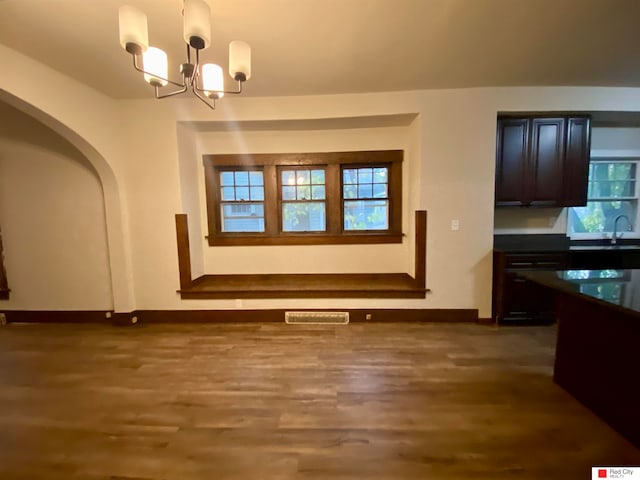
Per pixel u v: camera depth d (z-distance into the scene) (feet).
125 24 4.61
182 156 11.41
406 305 11.45
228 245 13.06
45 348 9.71
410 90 10.57
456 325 11.10
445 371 8.00
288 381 7.66
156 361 8.79
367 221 13.14
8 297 12.12
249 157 12.58
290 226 13.24
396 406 6.64
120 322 11.53
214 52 7.77
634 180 12.74
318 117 10.87
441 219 11.07
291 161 12.58
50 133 11.27
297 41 7.34
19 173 11.57
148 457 5.38
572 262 10.61
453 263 11.21
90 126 9.86
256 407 6.69
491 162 10.79
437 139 10.76
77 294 11.98
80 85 9.46
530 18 6.59
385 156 12.41
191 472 5.06
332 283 12.03
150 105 10.98
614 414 5.82
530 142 10.89
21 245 11.89
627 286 5.85
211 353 9.21
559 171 10.96
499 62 8.61
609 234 12.80
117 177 10.98
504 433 5.80
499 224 12.70
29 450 5.57
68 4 5.90
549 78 9.72
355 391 7.20
